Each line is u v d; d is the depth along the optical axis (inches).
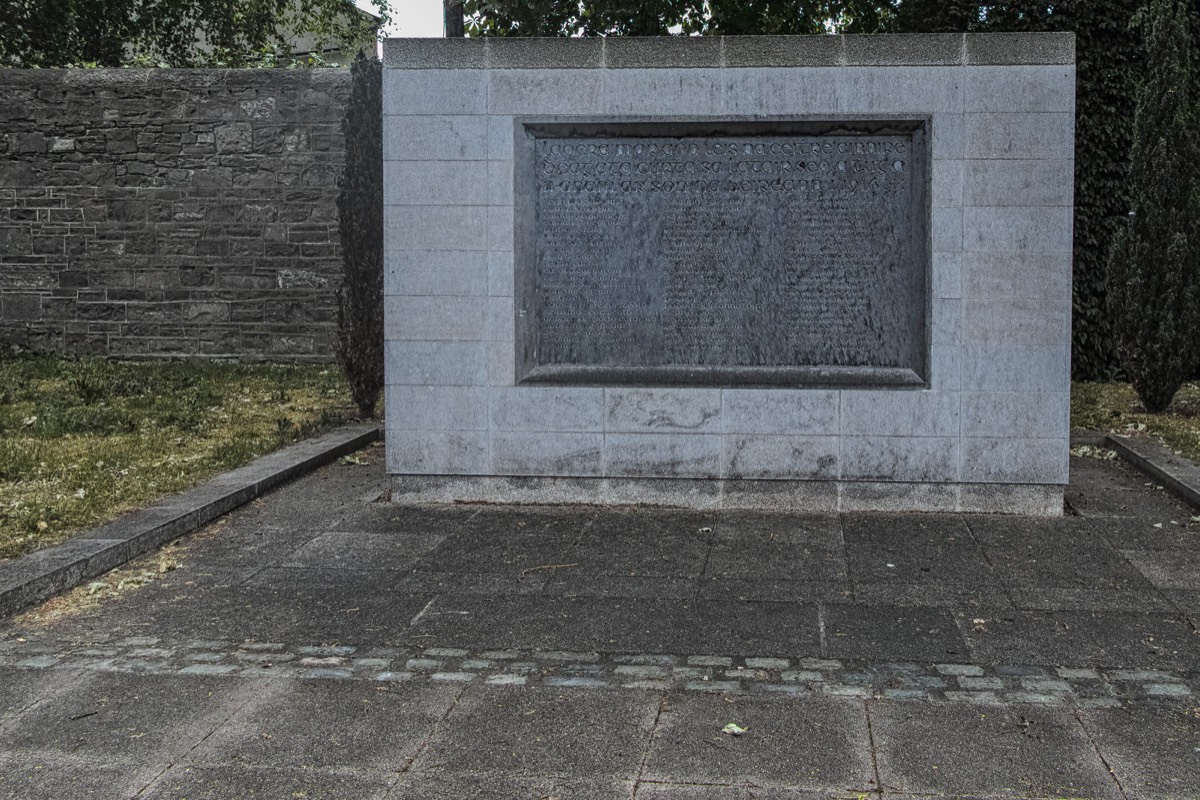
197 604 204.7
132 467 307.1
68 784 134.2
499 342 275.1
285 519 269.1
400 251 274.7
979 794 129.7
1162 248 424.5
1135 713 152.6
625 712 154.6
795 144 265.6
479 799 129.7
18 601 198.8
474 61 268.5
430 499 282.4
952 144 257.9
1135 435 373.7
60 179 594.2
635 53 264.8
